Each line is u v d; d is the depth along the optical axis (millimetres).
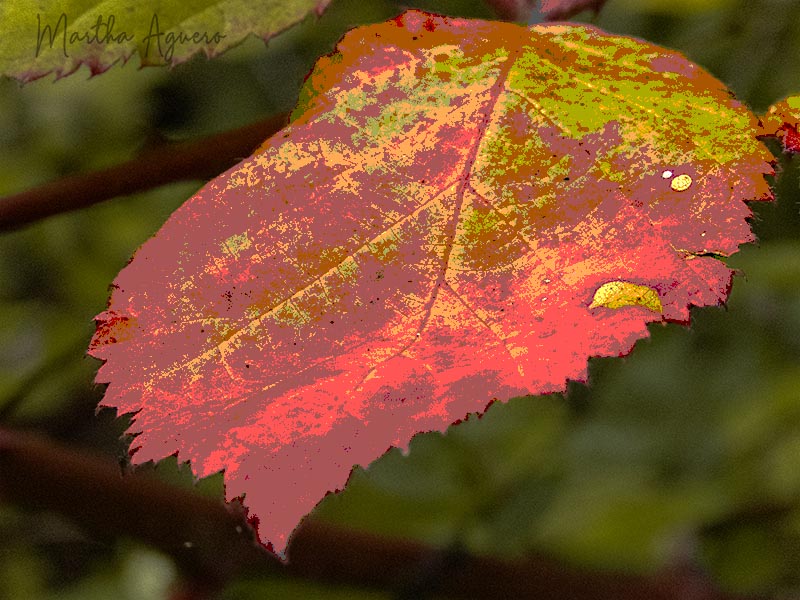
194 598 432
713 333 745
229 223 258
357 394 254
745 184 266
